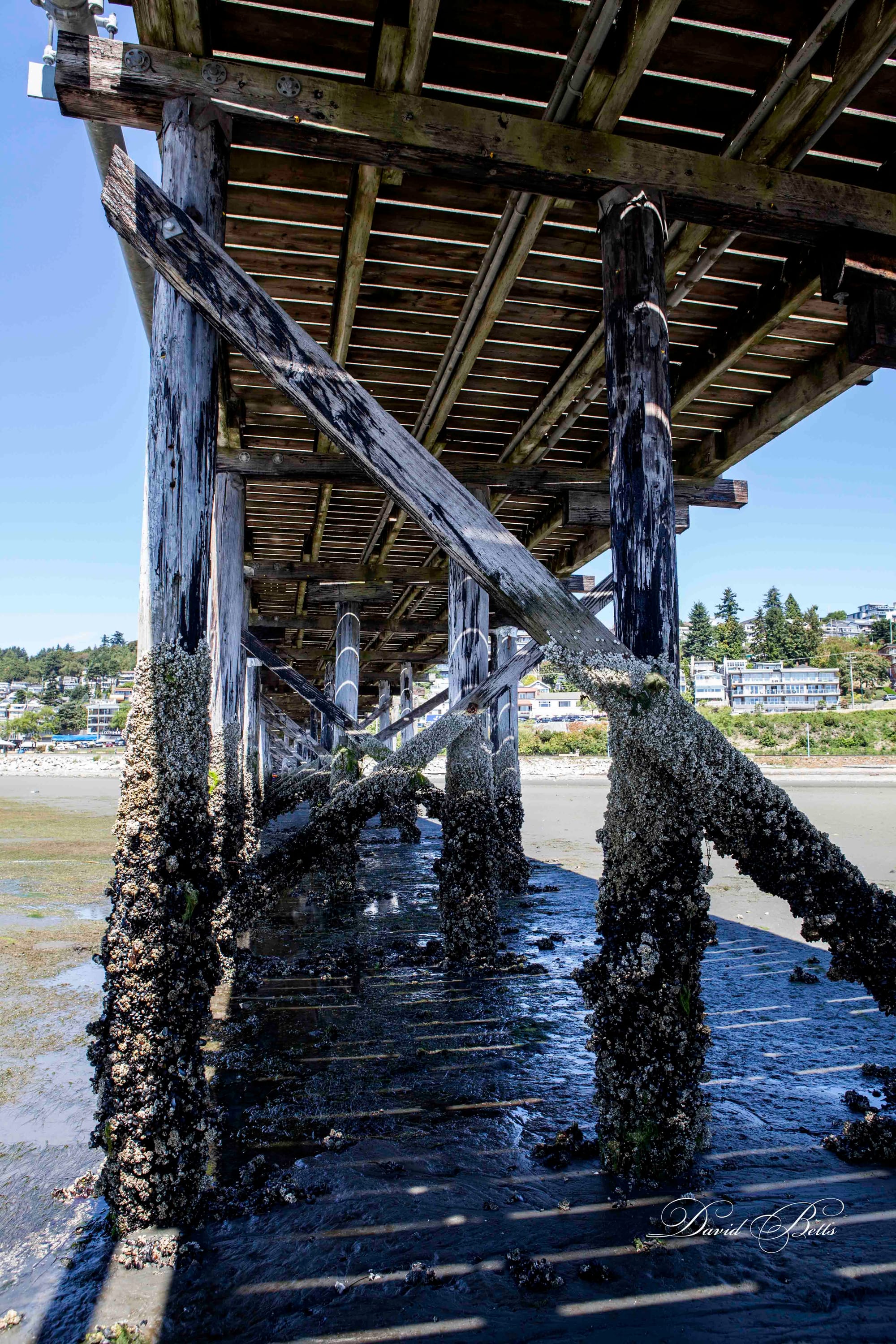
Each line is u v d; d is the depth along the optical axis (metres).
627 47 3.34
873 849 14.27
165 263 3.21
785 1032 5.37
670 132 3.99
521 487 7.68
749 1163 3.54
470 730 7.04
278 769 25.31
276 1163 3.65
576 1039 5.20
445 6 3.31
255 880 6.63
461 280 5.19
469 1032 5.34
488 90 3.79
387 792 6.76
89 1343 2.52
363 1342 2.50
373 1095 4.38
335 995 6.15
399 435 3.27
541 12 3.35
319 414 3.26
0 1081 4.60
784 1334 2.50
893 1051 5.02
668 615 3.49
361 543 11.30
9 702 136.38
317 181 4.32
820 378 5.99
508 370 6.30
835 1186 3.34
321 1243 3.02
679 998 3.31
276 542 11.16
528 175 3.65
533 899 10.12
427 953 7.30
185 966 3.13
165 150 3.36
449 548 3.29
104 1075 3.14
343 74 3.68
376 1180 3.47
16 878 11.38
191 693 3.23
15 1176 3.59
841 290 4.11
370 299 5.40
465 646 7.32
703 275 5.00
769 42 3.50
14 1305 2.71
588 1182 3.39
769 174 3.89
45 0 3.15
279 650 19.36
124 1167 3.08
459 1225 3.12
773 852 3.30
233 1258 2.94
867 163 4.23
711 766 3.23
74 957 7.16
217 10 3.37
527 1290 2.72
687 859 3.26
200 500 3.35
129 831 3.08
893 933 3.29
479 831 6.94
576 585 11.77
